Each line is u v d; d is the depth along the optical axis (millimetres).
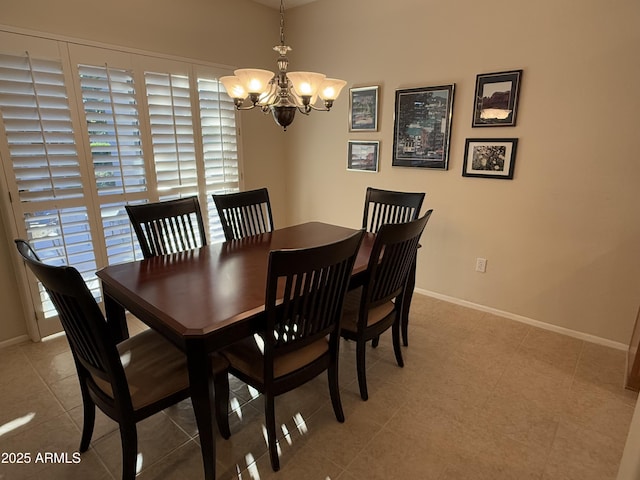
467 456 1633
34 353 2402
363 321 1876
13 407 1929
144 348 1580
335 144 3662
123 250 2834
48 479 1518
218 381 1633
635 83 2162
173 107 2969
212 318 1334
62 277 1106
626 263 2363
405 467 1577
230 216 2627
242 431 1771
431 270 3266
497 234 2838
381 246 1719
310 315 1521
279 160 4082
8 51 2156
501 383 2125
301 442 1706
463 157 2883
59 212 2475
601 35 2213
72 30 2396
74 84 2428
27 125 2268
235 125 3504
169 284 1649
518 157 2633
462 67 2762
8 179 2240
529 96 2514
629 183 2275
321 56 3576
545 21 2377
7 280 2414
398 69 3098
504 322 2840
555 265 2627
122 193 2771
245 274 1771
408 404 1956
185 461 1609
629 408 1924
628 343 2436
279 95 2016
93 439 1725
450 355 2404
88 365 1383
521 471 1560
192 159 3189
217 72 3264
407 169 3221
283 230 2633
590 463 1596
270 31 3682
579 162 2412
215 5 3176
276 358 1581
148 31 2773
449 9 2744
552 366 2281
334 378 1767
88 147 2543
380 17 3113
